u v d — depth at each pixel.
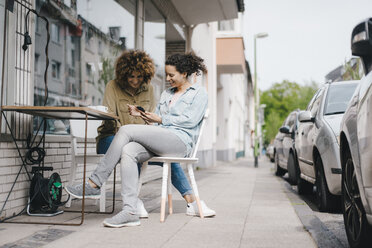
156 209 5.29
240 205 5.82
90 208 5.23
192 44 14.81
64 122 5.72
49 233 3.74
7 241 3.43
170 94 4.79
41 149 4.84
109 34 7.92
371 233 3.19
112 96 5.04
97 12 7.43
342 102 6.40
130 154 4.12
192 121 4.50
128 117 5.05
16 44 4.69
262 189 8.47
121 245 3.32
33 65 5.05
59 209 5.07
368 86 3.16
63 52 6.20
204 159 17.39
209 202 6.12
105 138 5.02
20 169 4.58
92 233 3.75
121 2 8.46
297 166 8.13
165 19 11.64
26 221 4.27
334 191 5.36
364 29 3.19
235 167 19.39
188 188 4.82
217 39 19.19
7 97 4.51
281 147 11.77
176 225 4.18
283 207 5.65
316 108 6.86
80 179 6.27
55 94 5.94
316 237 3.71
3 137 4.35
